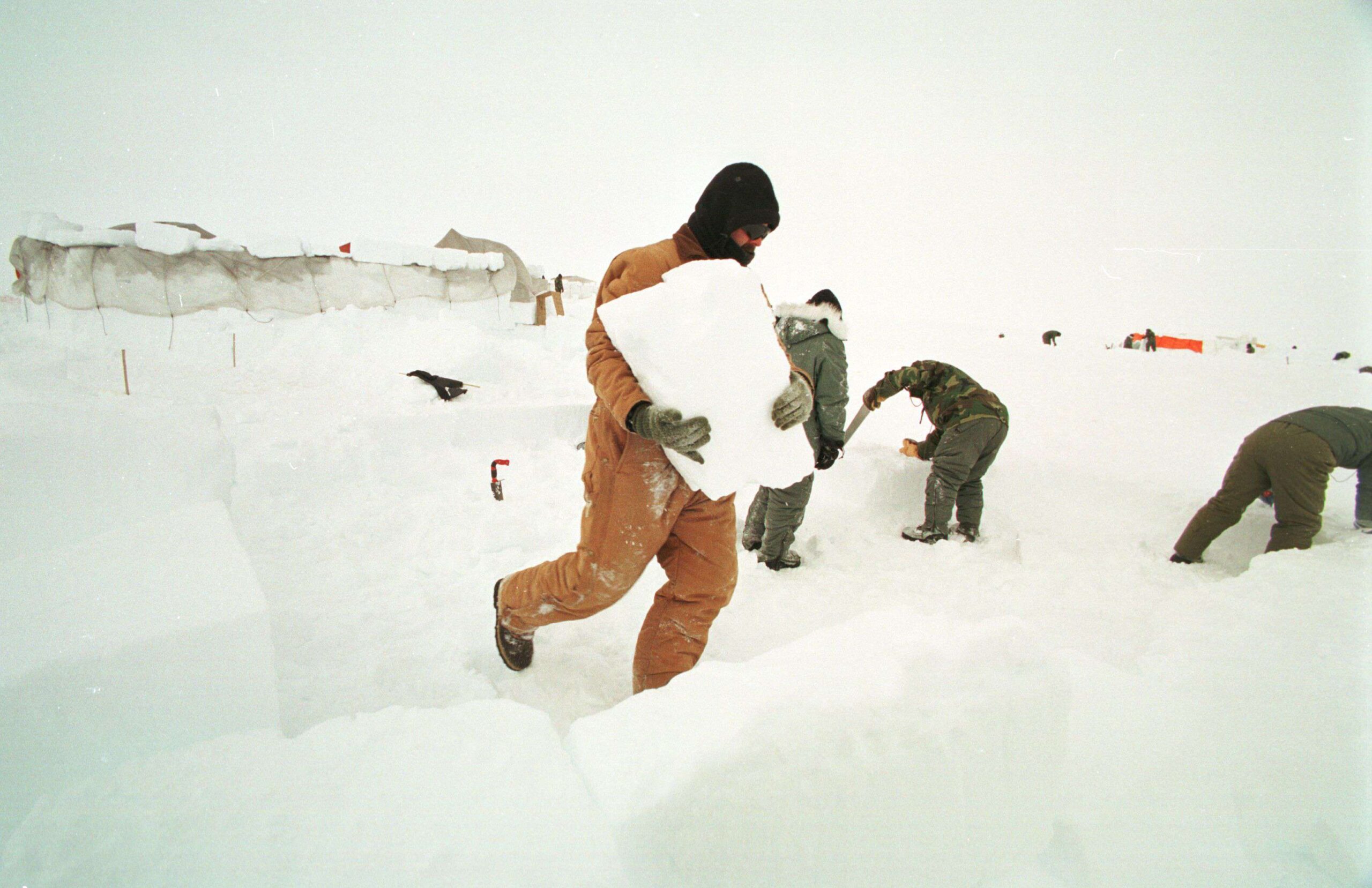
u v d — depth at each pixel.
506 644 1.80
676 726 0.86
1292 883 0.92
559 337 10.41
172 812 0.77
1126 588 2.69
